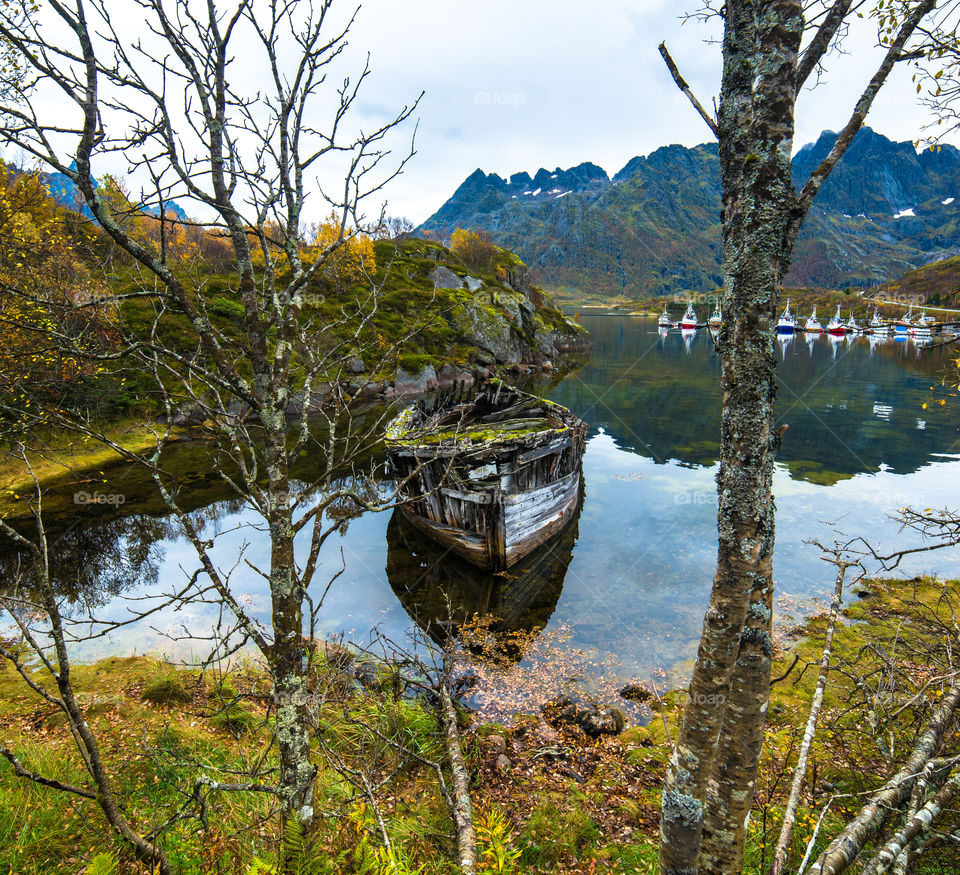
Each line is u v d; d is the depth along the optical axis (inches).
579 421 687.7
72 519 599.5
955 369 259.4
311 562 127.5
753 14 108.8
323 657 296.4
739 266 106.3
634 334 4087.1
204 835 166.2
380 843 161.5
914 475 813.9
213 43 108.8
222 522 619.8
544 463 536.4
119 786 200.7
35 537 552.7
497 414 792.3
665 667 362.6
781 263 104.3
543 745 282.0
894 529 603.2
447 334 1793.8
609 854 202.2
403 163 128.3
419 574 500.4
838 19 104.8
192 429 892.6
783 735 268.8
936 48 148.5
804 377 1863.9
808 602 442.3
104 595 450.3
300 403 126.9
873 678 319.6
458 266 2349.9
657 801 235.1
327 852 148.6
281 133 117.5
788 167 104.7
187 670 331.9
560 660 370.3
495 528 468.8
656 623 417.7
